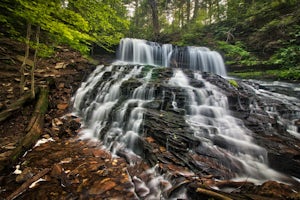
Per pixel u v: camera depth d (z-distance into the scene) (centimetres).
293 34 1030
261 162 396
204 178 327
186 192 297
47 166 366
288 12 1178
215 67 1221
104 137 498
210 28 1711
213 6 2281
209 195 258
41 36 838
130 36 2208
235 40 1367
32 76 570
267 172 369
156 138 432
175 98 577
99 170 363
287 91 758
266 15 1262
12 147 408
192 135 429
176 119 493
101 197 296
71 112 632
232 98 597
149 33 2391
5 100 563
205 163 362
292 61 940
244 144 419
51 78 713
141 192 309
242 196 254
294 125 524
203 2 2495
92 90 712
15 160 370
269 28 1162
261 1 1474
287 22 1090
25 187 307
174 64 1311
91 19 634
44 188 308
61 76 776
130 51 1330
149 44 1375
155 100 586
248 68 1101
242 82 820
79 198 291
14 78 676
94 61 1030
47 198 287
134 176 348
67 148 444
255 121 518
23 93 596
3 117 480
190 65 1288
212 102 590
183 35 1727
